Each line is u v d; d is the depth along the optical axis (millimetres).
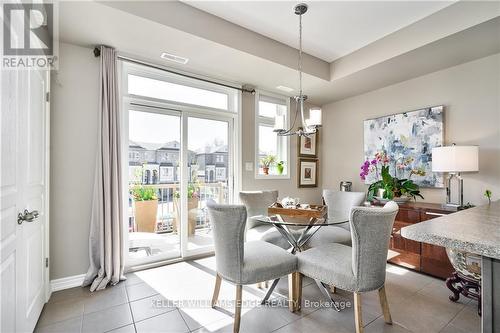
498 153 2596
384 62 2848
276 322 1827
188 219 3189
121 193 2520
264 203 3082
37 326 1764
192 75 3146
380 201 3133
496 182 2607
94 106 2496
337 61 3340
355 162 4031
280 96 4031
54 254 2281
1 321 1180
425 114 3129
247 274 1734
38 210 1857
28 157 1617
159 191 3023
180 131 3174
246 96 3658
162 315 1909
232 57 2762
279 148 4129
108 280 2357
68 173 2359
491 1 2045
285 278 2592
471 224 996
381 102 3691
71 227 2363
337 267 1729
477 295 1941
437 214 2568
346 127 4180
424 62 2836
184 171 3164
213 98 3443
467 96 2820
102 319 1853
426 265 2652
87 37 2320
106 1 1897
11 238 1308
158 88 3020
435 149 2666
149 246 2951
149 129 2957
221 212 1754
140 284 2418
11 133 1310
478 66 2744
